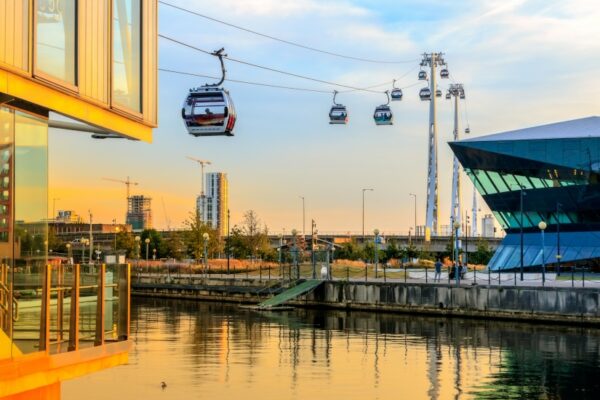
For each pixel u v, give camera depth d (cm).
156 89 2106
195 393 4053
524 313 7581
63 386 4169
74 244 12419
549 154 11244
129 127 1966
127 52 1936
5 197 1510
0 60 1449
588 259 11081
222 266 13650
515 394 4244
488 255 16900
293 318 7994
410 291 8462
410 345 5981
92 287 1800
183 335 6450
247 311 8788
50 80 1597
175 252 16950
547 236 11675
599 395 4225
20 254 1556
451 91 19750
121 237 16925
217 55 4850
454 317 8056
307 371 4788
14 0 1491
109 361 1852
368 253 16962
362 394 4166
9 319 1517
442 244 17975
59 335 1706
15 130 1554
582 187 11081
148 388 4144
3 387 1501
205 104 4800
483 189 12300
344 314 8438
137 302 10169
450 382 4544
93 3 1764
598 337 6462
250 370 4769
